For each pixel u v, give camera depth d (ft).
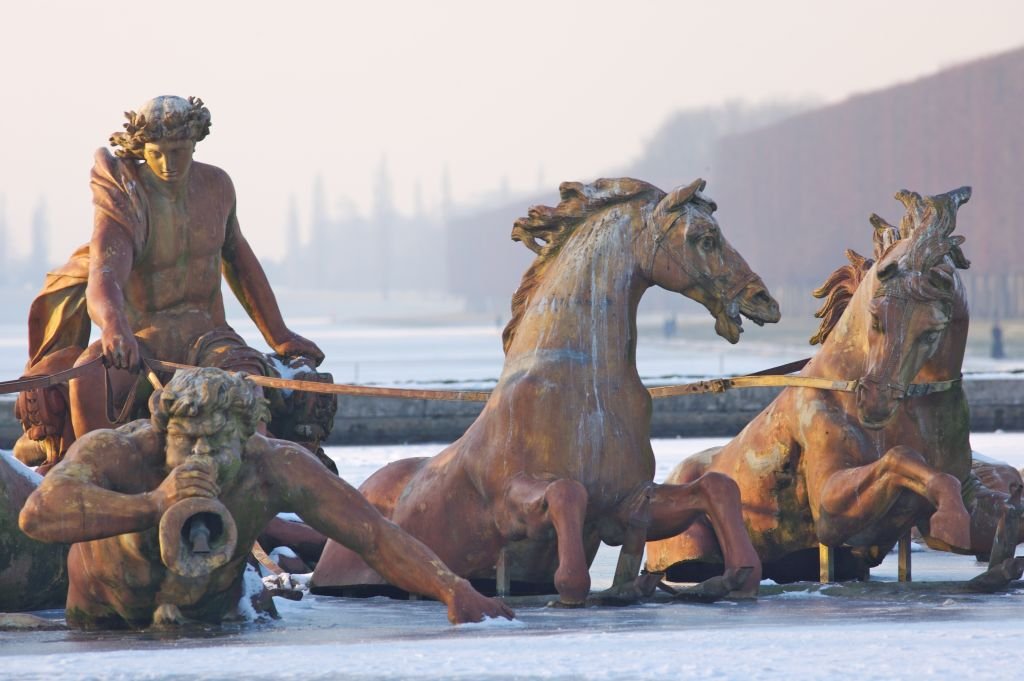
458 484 76.18
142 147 92.58
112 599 65.10
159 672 48.34
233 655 52.13
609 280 75.87
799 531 81.97
